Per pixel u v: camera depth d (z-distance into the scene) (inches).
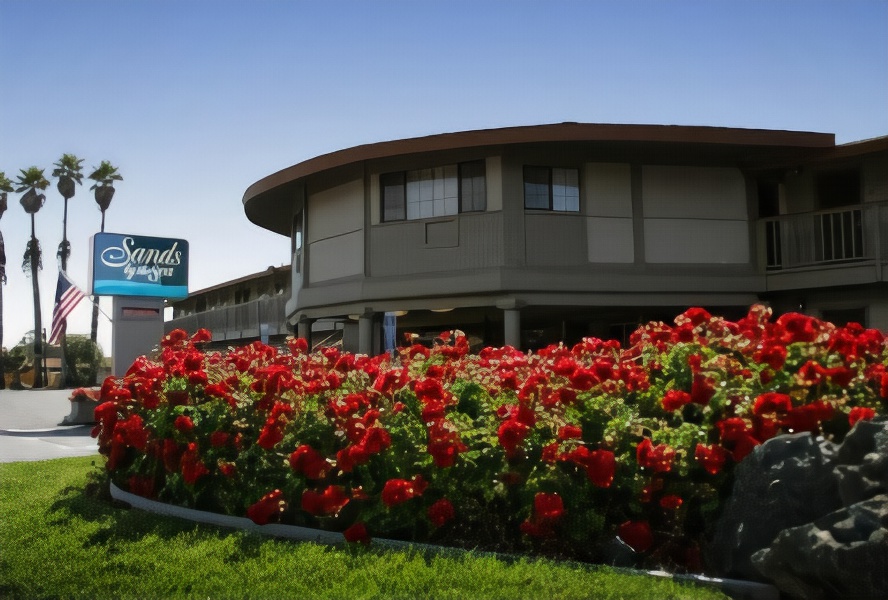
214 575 186.2
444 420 203.5
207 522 242.5
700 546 179.5
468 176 632.4
